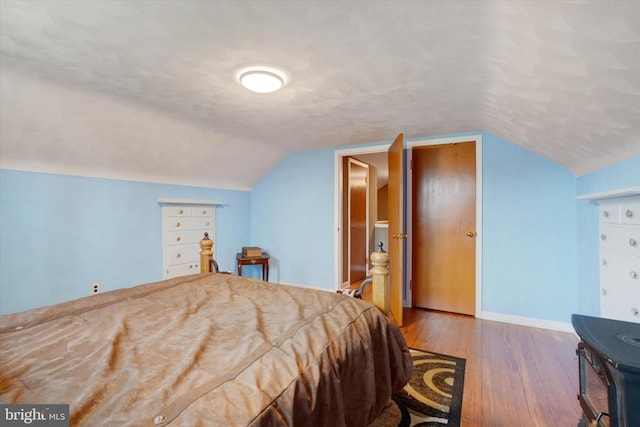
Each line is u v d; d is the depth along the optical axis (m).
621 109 1.40
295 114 2.60
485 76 1.76
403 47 1.52
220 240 4.07
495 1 1.11
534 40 1.24
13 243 2.30
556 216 2.80
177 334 1.11
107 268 2.87
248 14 1.28
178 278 1.93
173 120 2.69
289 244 4.31
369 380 1.20
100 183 2.81
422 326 2.93
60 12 1.26
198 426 0.64
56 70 1.78
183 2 1.20
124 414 0.67
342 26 1.36
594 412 1.02
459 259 3.32
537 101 1.78
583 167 2.45
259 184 4.54
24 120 2.07
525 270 2.94
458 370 2.08
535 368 2.11
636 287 1.68
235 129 3.06
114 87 2.02
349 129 3.07
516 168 2.96
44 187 2.45
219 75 1.86
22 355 0.93
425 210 3.49
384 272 1.58
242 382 0.80
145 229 3.18
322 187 4.04
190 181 3.66
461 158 3.30
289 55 1.62
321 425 0.90
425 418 1.59
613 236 1.97
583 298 2.56
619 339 0.95
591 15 0.97
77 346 1.00
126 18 1.31
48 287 2.49
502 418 1.60
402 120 2.76
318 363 0.96
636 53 1.04
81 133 2.38
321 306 1.44
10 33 1.41
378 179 6.41
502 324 2.97
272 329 1.18
